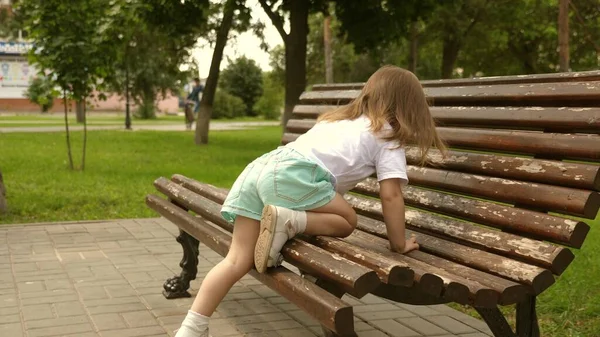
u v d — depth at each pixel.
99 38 11.68
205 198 4.17
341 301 2.46
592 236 7.07
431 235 3.37
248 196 3.09
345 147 3.05
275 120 51.69
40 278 5.24
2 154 15.68
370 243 3.37
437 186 3.50
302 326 4.21
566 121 2.95
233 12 16.39
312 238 3.09
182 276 4.76
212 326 4.19
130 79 32.59
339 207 3.06
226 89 57.72
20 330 4.05
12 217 7.93
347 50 34.50
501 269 2.78
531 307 2.90
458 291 2.57
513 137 3.16
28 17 12.56
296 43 15.18
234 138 23.62
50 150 17.08
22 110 58.53
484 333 4.17
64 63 11.57
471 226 3.16
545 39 27.14
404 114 3.12
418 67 33.81
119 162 14.25
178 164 14.03
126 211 8.43
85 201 9.02
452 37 23.62
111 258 5.93
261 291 4.96
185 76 22.95
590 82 2.98
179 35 16.44
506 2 23.22
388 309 4.66
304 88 15.34
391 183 3.02
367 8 15.81
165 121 40.81
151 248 6.34
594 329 4.12
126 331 4.06
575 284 4.99
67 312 4.41
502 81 3.59
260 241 2.95
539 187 2.88
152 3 14.24
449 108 3.74
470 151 3.75
